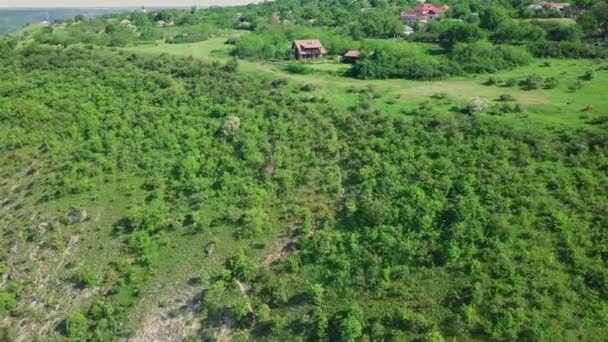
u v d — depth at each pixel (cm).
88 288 6034
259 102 8800
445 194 5997
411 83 9650
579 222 5362
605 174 5831
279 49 13062
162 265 6103
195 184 7031
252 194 6712
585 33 11875
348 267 5519
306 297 5409
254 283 5681
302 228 6084
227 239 6238
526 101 7900
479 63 10150
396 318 4953
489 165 6231
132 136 8212
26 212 7162
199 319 5531
